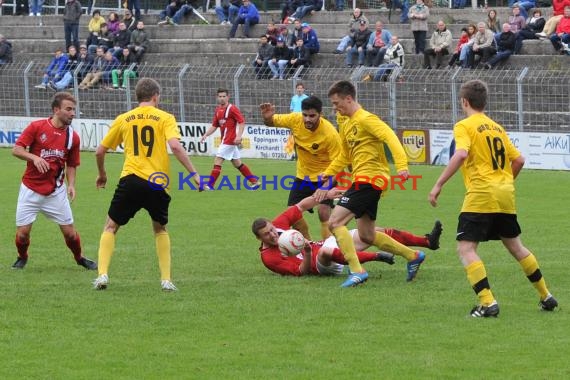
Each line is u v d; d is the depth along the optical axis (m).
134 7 75.50
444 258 27.08
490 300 19.83
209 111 64.44
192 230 32.84
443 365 16.55
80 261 25.89
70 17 72.75
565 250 28.31
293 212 25.12
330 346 17.77
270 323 19.48
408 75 58.94
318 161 26.47
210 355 17.22
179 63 72.88
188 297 21.97
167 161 22.80
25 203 25.33
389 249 23.72
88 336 18.55
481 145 19.62
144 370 16.34
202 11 83.06
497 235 20.12
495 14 64.00
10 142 66.00
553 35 62.25
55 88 68.12
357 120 22.84
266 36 65.69
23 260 26.06
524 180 46.91
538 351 17.36
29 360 16.95
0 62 70.06
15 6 86.69
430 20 71.56
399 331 18.81
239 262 26.77
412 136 55.47
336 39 71.81
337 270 24.69
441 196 41.50
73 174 25.75
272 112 26.47
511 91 58.59
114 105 65.94
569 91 56.72
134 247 29.27
